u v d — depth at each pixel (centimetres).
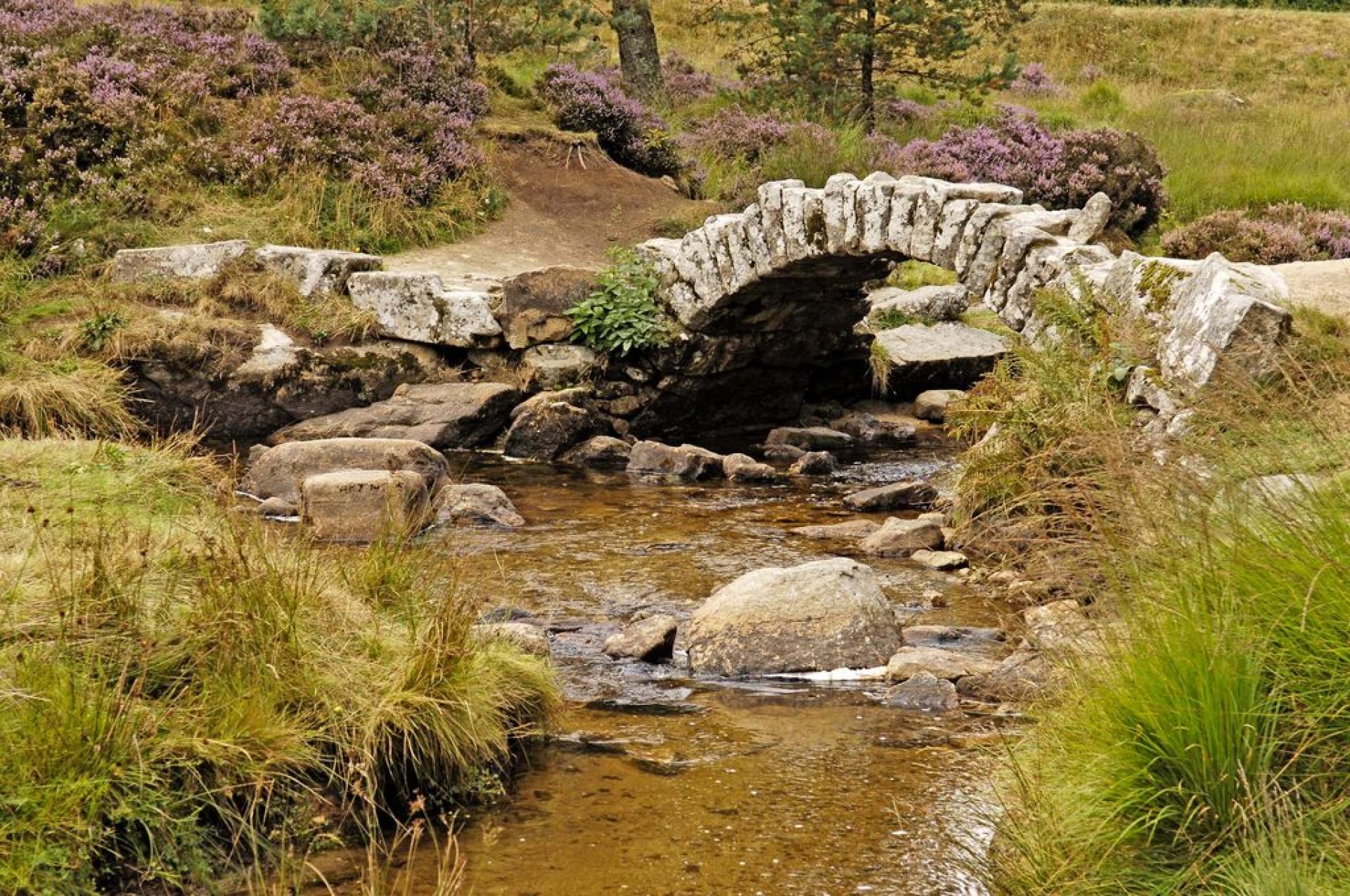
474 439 1203
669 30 2858
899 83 2256
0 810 389
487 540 871
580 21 1989
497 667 536
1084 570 491
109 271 1297
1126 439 605
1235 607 392
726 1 2934
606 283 1270
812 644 632
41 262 1301
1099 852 373
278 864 421
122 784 410
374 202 1502
